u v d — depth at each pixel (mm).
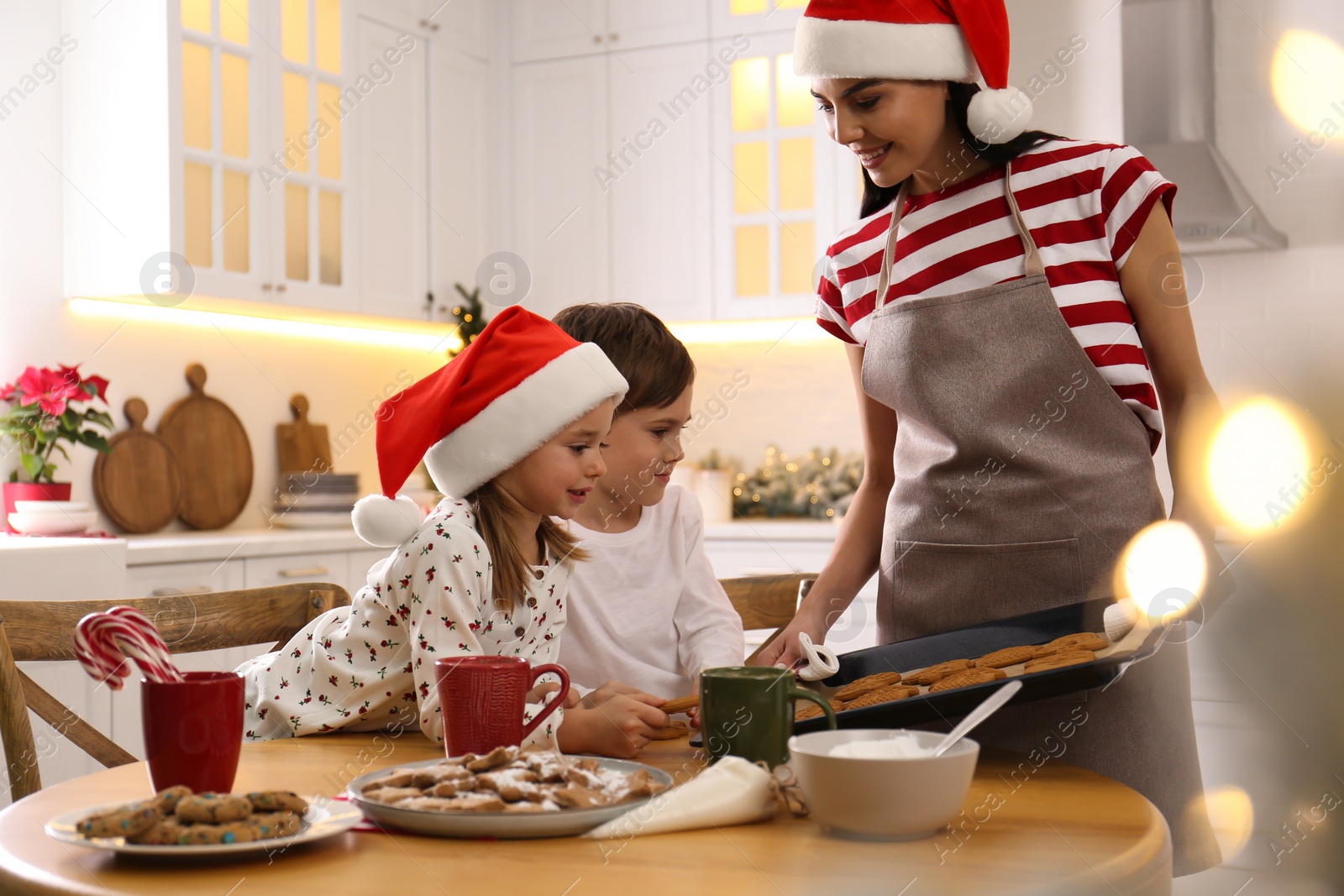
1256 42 2611
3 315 2666
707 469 3549
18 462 2648
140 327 2967
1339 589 1992
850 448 3598
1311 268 2541
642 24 3551
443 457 1100
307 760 947
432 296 3465
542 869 636
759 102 3422
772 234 3400
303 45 3043
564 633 1327
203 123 2762
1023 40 2951
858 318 1312
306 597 1377
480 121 3656
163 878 622
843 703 925
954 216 1209
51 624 1223
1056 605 1152
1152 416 1138
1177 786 1105
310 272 3068
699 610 1395
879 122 1152
